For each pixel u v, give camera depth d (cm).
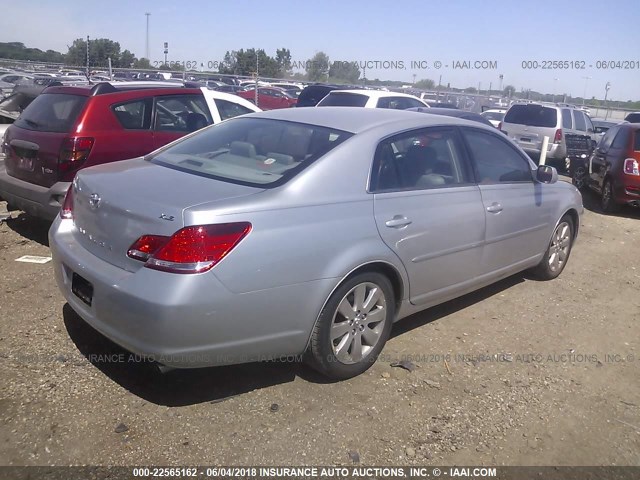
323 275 323
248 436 301
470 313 481
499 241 460
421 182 394
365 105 1171
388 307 372
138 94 597
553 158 1496
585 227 853
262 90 2353
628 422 340
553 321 476
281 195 318
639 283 595
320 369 346
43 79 1803
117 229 311
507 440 315
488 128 476
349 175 349
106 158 553
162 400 326
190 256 283
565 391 368
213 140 406
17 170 574
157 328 282
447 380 370
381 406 335
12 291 460
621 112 2947
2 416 302
